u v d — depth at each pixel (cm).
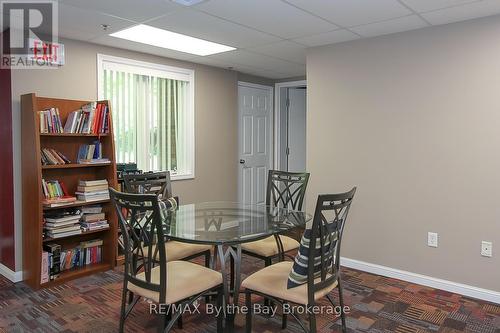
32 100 314
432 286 329
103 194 359
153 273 238
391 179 351
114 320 271
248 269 371
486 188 301
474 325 262
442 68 318
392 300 303
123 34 350
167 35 353
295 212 313
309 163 406
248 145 590
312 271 208
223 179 532
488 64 296
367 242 368
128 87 419
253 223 270
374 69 356
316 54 395
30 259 330
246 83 578
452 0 261
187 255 292
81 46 372
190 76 478
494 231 299
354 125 372
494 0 261
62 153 355
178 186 471
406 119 339
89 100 379
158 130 450
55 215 335
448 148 318
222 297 239
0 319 272
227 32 342
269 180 372
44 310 286
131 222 218
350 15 294
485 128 300
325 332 253
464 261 314
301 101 639
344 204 222
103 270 364
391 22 311
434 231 328
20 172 338
